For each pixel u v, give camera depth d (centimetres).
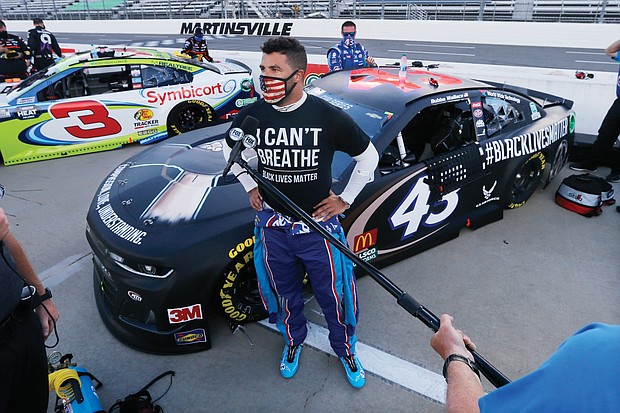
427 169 282
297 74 156
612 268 303
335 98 305
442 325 104
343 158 262
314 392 211
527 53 1434
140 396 199
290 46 151
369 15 2120
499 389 65
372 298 273
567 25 1538
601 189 375
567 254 318
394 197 267
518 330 248
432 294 276
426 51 1502
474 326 251
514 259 312
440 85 306
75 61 496
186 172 256
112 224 226
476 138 310
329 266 189
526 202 394
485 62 1284
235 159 153
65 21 2314
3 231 125
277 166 172
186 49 736
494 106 326
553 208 384
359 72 343
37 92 484
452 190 302
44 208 391
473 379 87
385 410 202
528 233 345
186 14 2369
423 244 307
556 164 393
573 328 250
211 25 1922
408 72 339
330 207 181
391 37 1797
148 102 524
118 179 269
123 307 222
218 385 215
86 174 464
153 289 208
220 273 213
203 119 563
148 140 540
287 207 152
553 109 389
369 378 218
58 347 237
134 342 232
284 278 200
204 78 552
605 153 437
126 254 209
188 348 229
